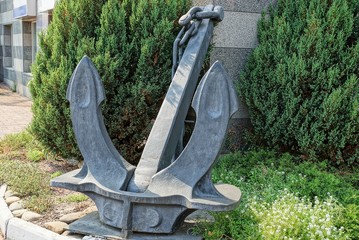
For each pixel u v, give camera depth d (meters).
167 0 5.18
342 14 5.12
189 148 3.19
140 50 5.11
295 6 5.59
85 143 3.45
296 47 5.28
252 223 3.40
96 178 3.40
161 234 3.34
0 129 8.66
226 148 5.90
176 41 3.94
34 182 4.67
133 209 3.29
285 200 3.87
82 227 3.48
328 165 5.22
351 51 5.07
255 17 5.95
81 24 5.21
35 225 3.68
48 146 5.48
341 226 3.58
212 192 3.23
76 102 3.43
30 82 5.56
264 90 5.46
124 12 5.11
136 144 5.32
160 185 3.24
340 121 4.99
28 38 13.64
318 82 5.08
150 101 5.11
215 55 5.78
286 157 5.23
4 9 15.82
